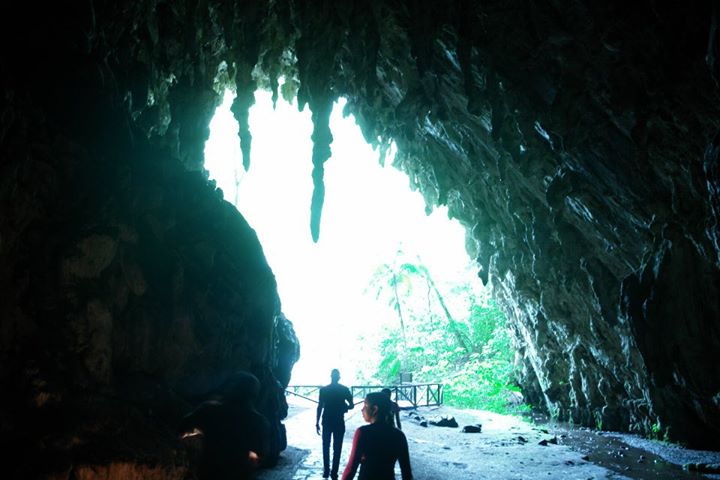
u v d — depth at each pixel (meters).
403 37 12.28
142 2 11.31
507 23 9.96
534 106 11.05
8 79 6.05
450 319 32.34
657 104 8.98
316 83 11.48
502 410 21.00
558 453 11.32
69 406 5.36
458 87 12.79
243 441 4.89
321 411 8.18
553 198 11.94
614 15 8.45
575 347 16.44
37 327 5.82
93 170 7.18
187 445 5.23
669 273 10.35
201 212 8.97
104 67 8.47
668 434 12.69
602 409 15.59
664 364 10.70
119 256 6.85
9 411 5.01
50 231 6.30
